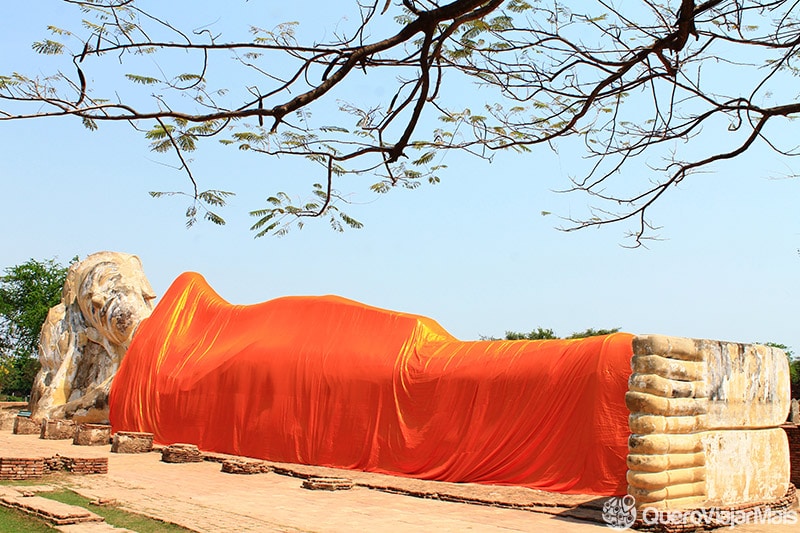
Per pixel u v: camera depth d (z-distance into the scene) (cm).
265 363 2850
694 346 1767
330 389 2678
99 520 1571
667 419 1684
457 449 2330
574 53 739
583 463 2062
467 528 1634
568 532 1599
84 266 3756
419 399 2484
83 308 3625
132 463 2616
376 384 2584
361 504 1939
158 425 3100
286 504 1894
